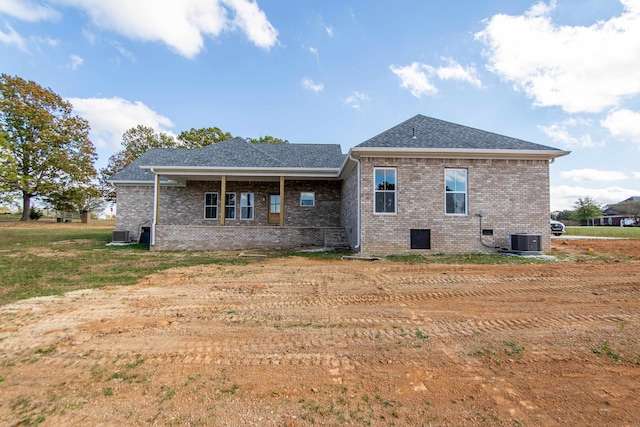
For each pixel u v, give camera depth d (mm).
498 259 9766
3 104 26594
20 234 19391
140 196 17234
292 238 13797
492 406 2566
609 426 2314
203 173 14227
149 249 13508
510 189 11438
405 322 4508
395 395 2734
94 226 30625
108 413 2492
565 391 2781
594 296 5668
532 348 3639
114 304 5410
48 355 3512
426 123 13156
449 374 3088
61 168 29562
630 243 13898
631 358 3385
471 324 4402
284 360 3400
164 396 2725
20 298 5754
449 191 11461
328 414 2465
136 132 34094
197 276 7684
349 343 3824
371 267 8711
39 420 2404
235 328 4316
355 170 12336
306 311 5020
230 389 2832
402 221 11320
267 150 18375
